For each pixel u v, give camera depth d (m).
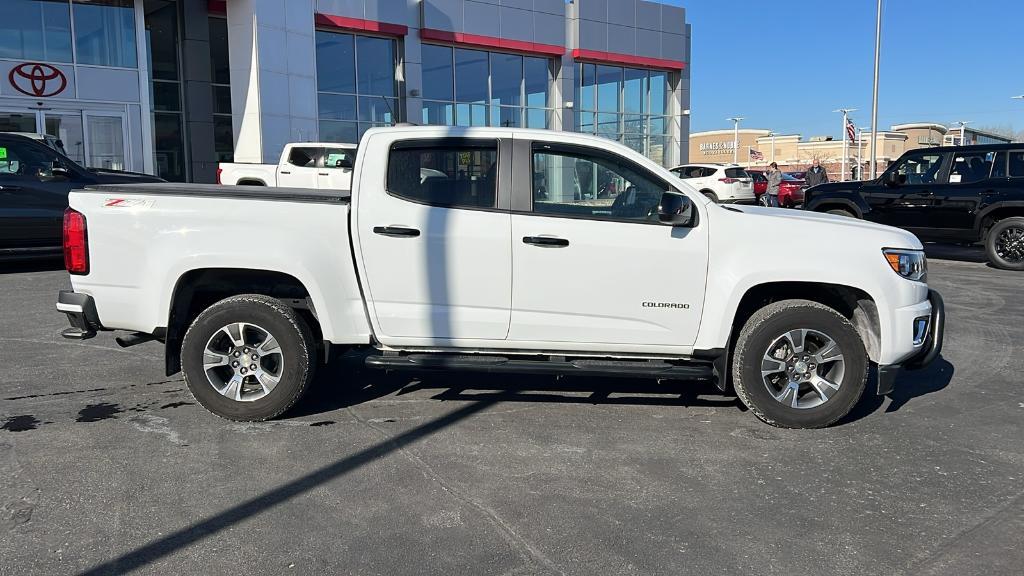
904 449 4.48
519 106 28.91
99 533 3.33
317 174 16.11
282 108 20.78
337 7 23.36
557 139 4.80
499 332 4.80
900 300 4.72
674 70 33.09
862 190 13.64
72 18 17.92
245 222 4.71
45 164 11.03
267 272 4.84
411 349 4.93
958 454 4.40
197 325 4.72
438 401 5.31
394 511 3.59
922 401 5.45
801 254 4.69
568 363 4.79
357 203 4.72
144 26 19.38
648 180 4.80
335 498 3.72
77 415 4.91
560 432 4.71
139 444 4.41
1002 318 8.48
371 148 4.76
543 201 4.78
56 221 10.91
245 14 20.02
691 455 4.35
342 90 24.42
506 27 27.30
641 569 3.10
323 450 4.36
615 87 31.59
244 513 3.55
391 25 24.62
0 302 8.72
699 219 4.74
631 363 4.82
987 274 12.03
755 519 3.56
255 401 4.78
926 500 3.78
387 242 4.72
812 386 4.79
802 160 87.31
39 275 10.80
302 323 4.81
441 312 4.78
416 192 4.77
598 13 29.73
